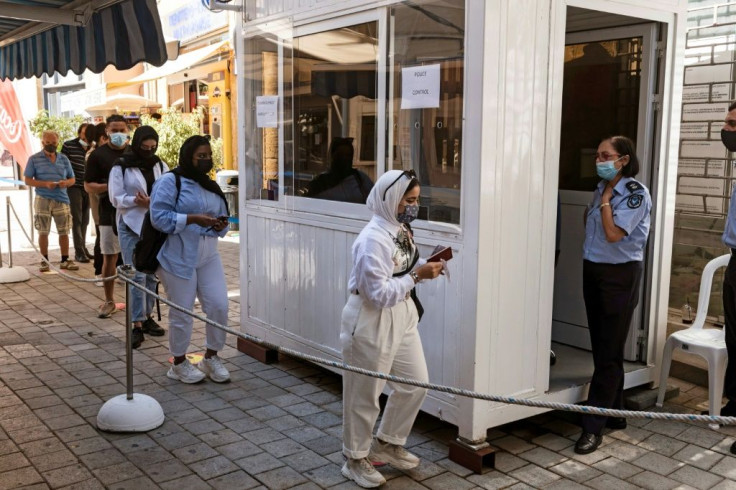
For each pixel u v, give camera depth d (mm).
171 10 16438
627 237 3947
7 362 5371
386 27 4113
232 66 12703
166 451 3887
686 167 5480
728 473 3707
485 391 3709
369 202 3287
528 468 3744
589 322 4133
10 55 8070
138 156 5750
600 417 3986
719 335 4496
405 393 3465
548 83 3742
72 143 9133
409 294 3422
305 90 4867
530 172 3732
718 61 5238
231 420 4324
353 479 3537
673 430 4250
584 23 4609
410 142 4016
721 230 5273
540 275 3873
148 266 4738
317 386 4918
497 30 3486
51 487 3467
